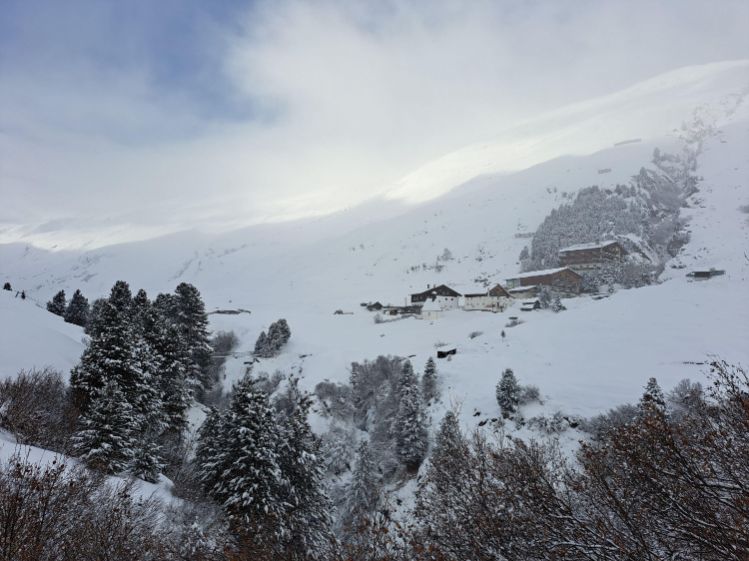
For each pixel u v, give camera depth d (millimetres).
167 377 43812
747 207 158500
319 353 85438
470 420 45875
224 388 73688
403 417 46000
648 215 181125
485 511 9438
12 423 20906
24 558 9227
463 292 157625
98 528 11859
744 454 7219
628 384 44469
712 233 144625
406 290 186625
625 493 7902
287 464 29375
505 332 72062
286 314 127250
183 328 59562
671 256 151750
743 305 59000
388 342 89750
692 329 54781
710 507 7043
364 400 62469
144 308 52906
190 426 47625
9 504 10062
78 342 49344
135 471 24375
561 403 43469
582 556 7879
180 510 20547
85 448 23266
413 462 43188
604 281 122375
